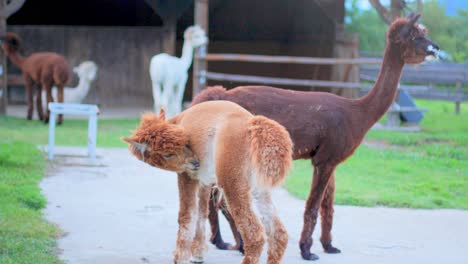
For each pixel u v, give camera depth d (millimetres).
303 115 6109
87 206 7832
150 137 5223
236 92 6227
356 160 11578
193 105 6102
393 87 6484
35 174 9289
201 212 5824
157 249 6215
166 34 19359
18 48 15602
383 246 6594
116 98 19719
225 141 5023
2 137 12523
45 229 6523
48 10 22391
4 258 5434
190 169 5301
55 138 13023
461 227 7449
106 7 22422
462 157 12266
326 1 18438
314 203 6109
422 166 11336
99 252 6027
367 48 37969
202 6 16062
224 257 6082
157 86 15750
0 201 7336
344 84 16406
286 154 4844
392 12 14992
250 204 5008
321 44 20359
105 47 19594
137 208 7863
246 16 22562
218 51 22906
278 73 22984
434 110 22938
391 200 8586
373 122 6457
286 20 22562
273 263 5023
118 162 10891
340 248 6500
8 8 16203
